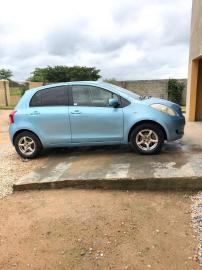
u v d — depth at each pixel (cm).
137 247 325
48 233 364
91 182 491
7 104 2603
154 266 292
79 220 389
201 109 1194
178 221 375
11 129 673
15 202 464
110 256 312
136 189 477
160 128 604
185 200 434
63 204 442
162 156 597
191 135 843
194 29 1122
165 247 322
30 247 338
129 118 605
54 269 297
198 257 302
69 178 504
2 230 379
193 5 1152
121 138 621
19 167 626
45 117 643
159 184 468
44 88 664
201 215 386
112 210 412
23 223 394
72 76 4056
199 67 1168
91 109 624
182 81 2197
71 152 706
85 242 339
